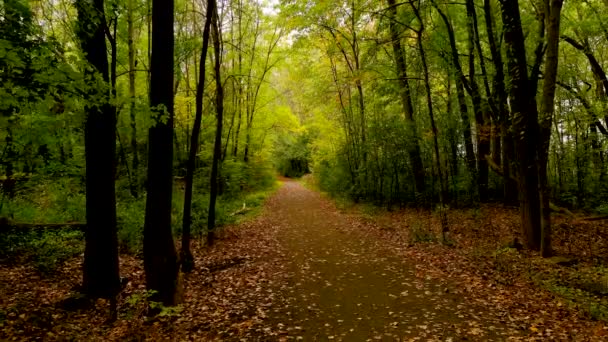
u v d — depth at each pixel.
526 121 10.16
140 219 13.04
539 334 5.37
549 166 19.23
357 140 23.19
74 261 10.28
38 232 11.41
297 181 56.19
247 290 8.22
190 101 21.48
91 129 7.48
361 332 5.89
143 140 20.47
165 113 6.33
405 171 19.64
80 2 6.25
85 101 5.37
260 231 15.59
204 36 9.61
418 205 18.44
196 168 23.80
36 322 6.40
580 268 8.52
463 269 8.62
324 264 10.16
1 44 4.25
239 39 20.72
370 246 11.98
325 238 13.87
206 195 20.38
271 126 30.58
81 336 5.98
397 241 12.27
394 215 17.52
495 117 13.46
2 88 4.45
